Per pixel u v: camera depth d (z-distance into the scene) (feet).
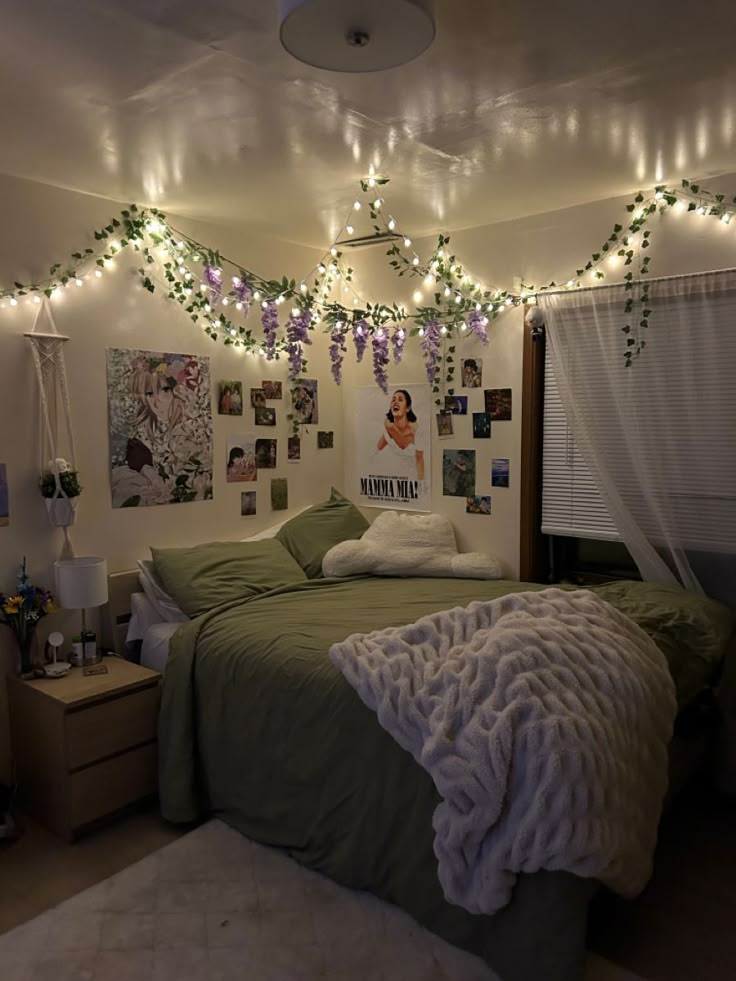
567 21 5.60
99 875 7.98
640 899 7.44
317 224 12.04
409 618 9.61
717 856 8.21
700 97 7.09
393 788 7.10
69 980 6.39
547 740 5.89
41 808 9.03
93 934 6.95
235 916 7.18
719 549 10.07
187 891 7.58
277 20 5.52
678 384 10.23
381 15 4.81
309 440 14.03
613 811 5.90
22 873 8.02
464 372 12.69
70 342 10.19
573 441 11.50
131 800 9.16
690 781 9.41
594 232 10.91
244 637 9.02
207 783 9.12
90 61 6.23
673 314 10.20
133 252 10.89
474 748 6.14
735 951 6.68
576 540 12.15
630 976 6.33
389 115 7.47
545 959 5.90
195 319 11.80
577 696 6.31
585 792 5.75
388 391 13.87
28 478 9.81
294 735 8.05
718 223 9.77
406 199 10.66
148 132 7.91
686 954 6.63
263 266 12.85
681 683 7.85
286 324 12.55
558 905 5.86
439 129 7.86
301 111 7.35
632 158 8.92
